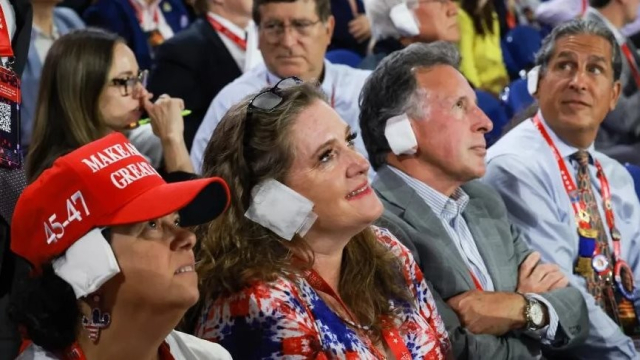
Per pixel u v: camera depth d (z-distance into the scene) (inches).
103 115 185.3
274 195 123.8
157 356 105.3
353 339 124.0
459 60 168.2
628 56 268.2
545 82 195.0
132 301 97.9
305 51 223.8
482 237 169.8
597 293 188.9
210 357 111.1
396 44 256.4
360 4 305.9
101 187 96.0
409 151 162.9
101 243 95.3
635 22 303.0
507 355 158.9
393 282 133.7
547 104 194.2
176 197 96.9
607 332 177.6
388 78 163.8
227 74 245.6
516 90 253.3
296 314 120.2
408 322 133.2
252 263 122.1
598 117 193.8
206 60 244.4
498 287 167.2
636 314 193.8
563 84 191.8
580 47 193.0
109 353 99.4
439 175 164.4
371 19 258.4
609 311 189.8
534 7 344.2
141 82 193.8
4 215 121.7
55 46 185.6
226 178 125.0
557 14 305.9
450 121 161.3
